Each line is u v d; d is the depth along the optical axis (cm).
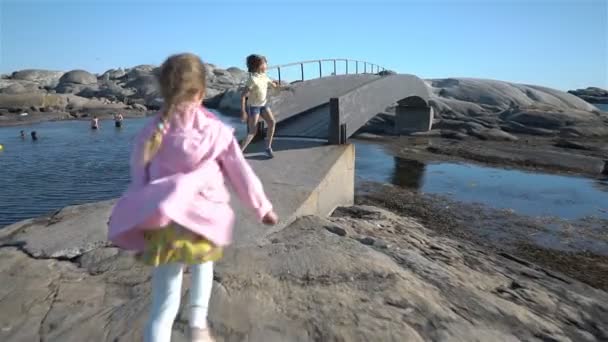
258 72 961
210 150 244
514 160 2197
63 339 365
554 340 414
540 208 1398
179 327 359
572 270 935
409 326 395
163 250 230
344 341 366
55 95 6028
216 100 7388
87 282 464
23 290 446
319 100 1560
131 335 366
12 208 1617
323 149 1109
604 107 9344
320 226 667
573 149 2581
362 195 1541
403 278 494
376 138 3086
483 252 824
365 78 1961
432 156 2373
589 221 1272
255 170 925
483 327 415
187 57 246
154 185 233
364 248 571
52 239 567
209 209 239
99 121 5019
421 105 3259
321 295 436
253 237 586
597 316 521
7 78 10044
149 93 7581
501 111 4456
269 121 1017
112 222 238
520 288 580
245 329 371
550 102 5203
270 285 450
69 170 2270
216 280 448
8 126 4400
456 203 1444
